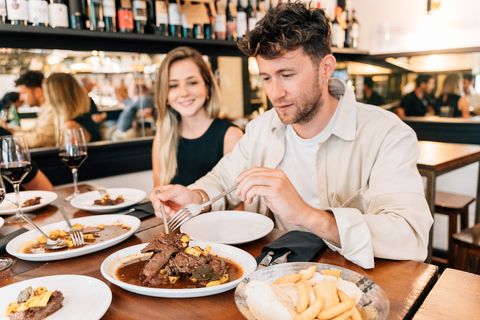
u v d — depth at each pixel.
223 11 2.94
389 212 1.10
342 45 3.75
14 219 1.42
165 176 2.40
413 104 3.92
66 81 2.45
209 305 0.78
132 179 2.99
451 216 2.65
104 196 1.62
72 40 2.38
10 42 2.15
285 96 1.24
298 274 0.78
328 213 1.02
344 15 3.83
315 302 0.65
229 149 2.30
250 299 0.69
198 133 2.38
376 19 4.07
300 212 0.98
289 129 1.56
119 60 2.66
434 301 0.77
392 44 3.96
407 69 3.90
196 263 0.89
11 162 1.33
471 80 3.52
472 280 0.86
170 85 2.26
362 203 1.40
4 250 1.10
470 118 3.57
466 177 3.48
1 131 2.22
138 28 2.47
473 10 3.47
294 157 1.55
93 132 2.63
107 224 1.29
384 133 1.33
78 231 1.16
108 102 2.67
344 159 1.41
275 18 1.15
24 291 0.78
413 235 1.02
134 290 0.81
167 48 2.86
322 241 1.07
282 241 1.06
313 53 1.20
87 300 0.79
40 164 2.40
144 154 2.94
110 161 2.74
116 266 0.95
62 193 1.84
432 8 3.68
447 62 3.63
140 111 2.86
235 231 1.22
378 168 1.28
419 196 1.14
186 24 2.66
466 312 0.73
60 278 0.86
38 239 1.15
